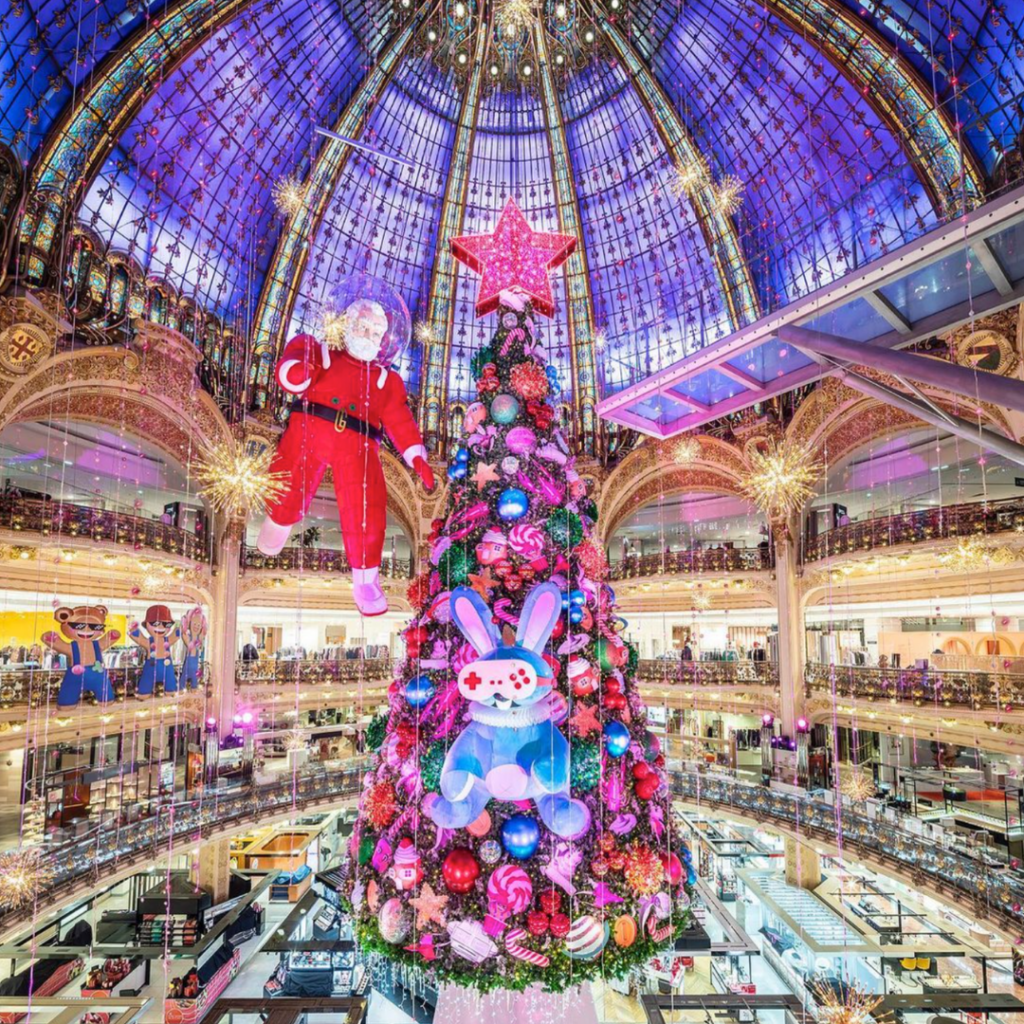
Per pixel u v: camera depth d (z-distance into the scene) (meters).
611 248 25.72
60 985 14.64
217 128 19.38
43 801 15.91
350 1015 11.11
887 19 15.86
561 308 27.19
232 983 16.16
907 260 7.78
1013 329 14.44
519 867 4.78
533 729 4.88
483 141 24.58
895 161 17.73
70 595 17.03
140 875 18.70
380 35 20.70
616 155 23.95
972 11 14.52
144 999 10.41
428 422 26.62
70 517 16.28
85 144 16.19
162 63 16.31
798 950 16.03
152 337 18.75
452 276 25.97
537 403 5.75
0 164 14.75
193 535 20.38
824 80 18.28
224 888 19.83
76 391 17.30
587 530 5.76
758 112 20.25
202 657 20.14
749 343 10.09
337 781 19.69
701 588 25.14
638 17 20.52
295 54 19.50
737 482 24.58
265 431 22.81
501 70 22.52
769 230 21.88
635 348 26.69
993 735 14.94
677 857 5.46
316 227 22.78
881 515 22.59
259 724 24.00
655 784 5.31
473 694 4.67
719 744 26.72
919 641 20.86
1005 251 7.72
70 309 16.53
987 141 15.33
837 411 21.22
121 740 18.08
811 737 21.31
